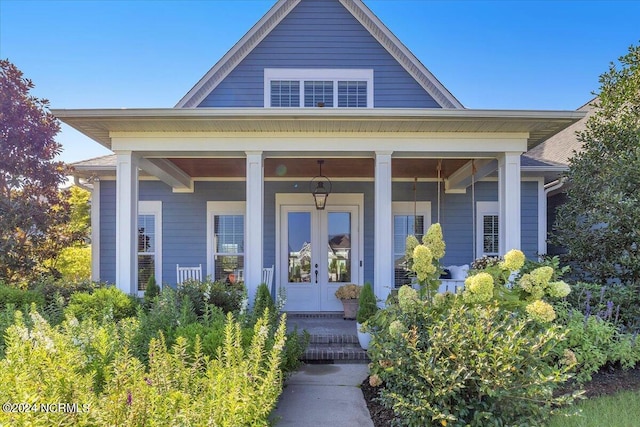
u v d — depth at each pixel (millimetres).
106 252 8523
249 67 7984
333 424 3559
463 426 2988
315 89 8000
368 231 8742
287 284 8656
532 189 8688
